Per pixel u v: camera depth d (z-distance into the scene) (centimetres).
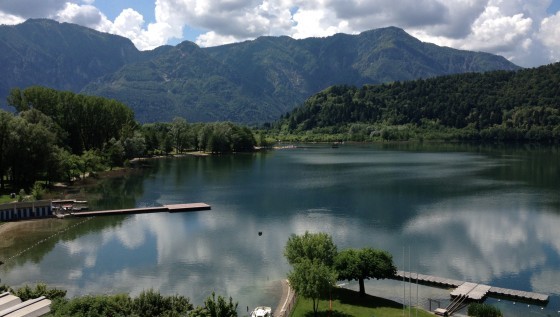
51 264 8250
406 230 10638
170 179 18788
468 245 9525
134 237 10112
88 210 12762
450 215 12088
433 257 8781
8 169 15138
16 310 4950
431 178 18562
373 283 7331
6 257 8656
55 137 16375
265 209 12950
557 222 11344
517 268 8231
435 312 6200
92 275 7738
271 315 5928
